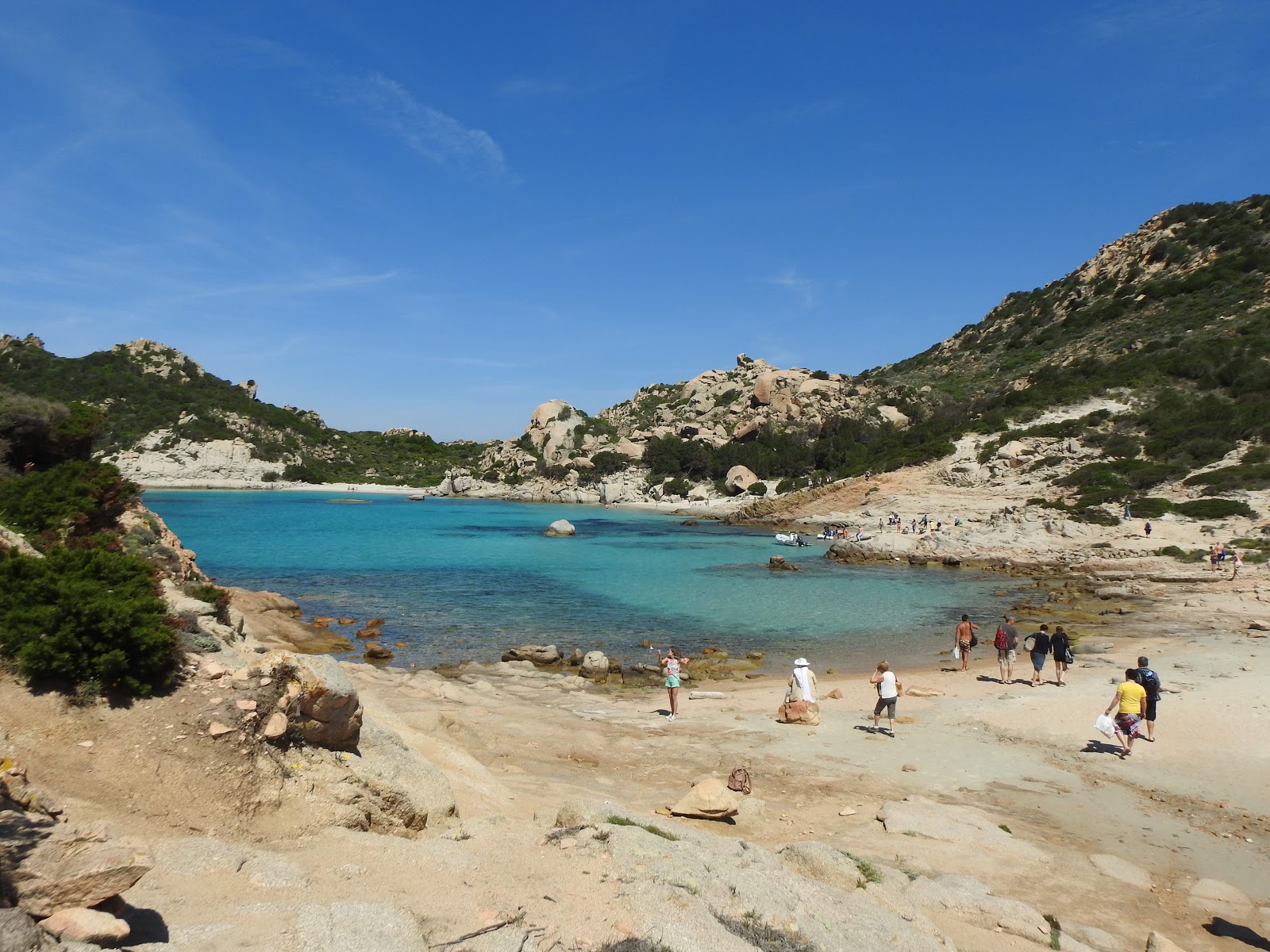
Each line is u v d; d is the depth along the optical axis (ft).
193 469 449.06
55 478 67.05
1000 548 167.84
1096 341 347.56
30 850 15.38
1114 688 64.18
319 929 16.87
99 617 24.70
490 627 97.55
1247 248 348.79
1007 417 279.49
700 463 395.14
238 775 23.50
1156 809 39.55
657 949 19.03
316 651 81.56
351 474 531.09
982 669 77.00
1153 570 138.41
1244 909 29.04
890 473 275.80
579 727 54.13
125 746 22.77
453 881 21.76
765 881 24.58
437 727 45.50
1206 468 201.98
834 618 105.40
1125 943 26.08
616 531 252.83
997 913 26.99
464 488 476.13
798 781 43.47
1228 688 60.95
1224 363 265.34
